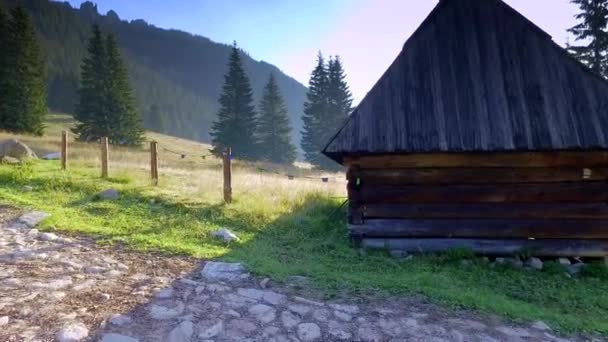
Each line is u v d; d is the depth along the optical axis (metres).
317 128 50.44
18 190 9.69
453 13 8.05
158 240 6.88
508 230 7.27
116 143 43.47
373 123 7.46
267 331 4.09
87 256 5.86
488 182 7.31
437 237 7.46
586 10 25.19
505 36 7.82
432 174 7.40
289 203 10.33
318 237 8.20
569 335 4.56
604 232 7.08
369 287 5.40
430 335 4.22
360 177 7.53
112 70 44.09
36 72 39.16
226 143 46.03
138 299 4.52
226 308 4.49
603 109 7.05
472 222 7.36
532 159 7.19
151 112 115.19
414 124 7.35
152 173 11.67
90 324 3.88
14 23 37.94
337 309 4.67
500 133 7.06
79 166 14.20
